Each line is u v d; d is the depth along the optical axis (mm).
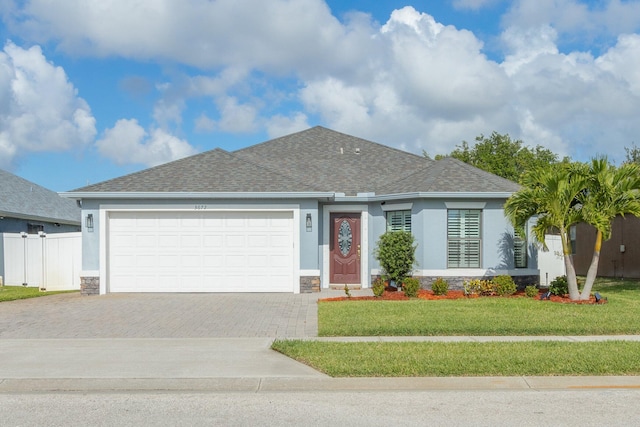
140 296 16609
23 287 20578
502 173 38031
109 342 10070
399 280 16891
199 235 17453
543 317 12023
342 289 18453
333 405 6816
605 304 13984
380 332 10625
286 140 23531
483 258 17406
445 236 17281
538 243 17984
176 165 18844
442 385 7637
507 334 10648
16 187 26344
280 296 16500
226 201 17375
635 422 6152
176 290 17375
